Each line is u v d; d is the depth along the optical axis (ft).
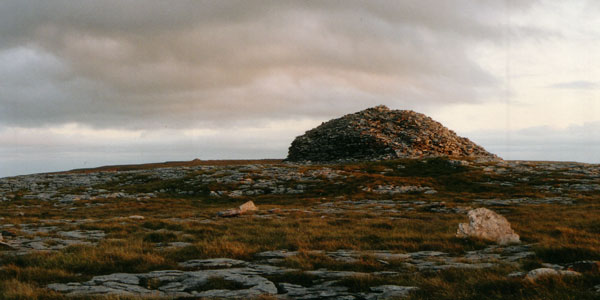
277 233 84.17
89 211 155.84
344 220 107.65
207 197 199.72
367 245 70.03
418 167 267.18
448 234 80.38
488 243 72.28
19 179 301.43
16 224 104.99
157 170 312.50
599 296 31.04
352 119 409.49
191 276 46.50
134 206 172.55
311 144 381.81
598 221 93.30
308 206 161.89
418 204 156.15
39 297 37.11
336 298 36.94
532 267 47.44
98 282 44.37
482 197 173.88
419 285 40.24
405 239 76.18
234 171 263.90
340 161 335.67
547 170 239.09
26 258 55.47
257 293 39.17
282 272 49.42
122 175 296.71
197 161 572.92
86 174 316.60
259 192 207.21
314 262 55.47
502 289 36.17
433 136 364.17
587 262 40.63
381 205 155.33
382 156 325.01
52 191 234.17
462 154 349.82
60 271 48.93
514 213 120.47
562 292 32.63
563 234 76.38
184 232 86.94
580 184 194.29
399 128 380.99
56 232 88.02
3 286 40.73
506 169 246.06
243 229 90.07
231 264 54.80
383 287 39.93
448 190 199.21
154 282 43.80
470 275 43.06
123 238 78.48
